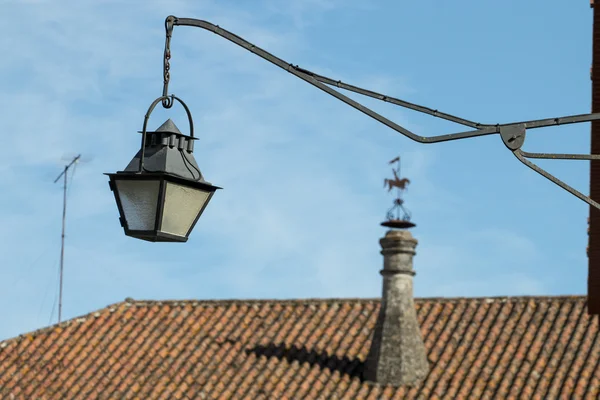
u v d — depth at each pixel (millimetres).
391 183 58250
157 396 58406
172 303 65125
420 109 16250
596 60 34844
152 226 17531
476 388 54594
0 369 61469
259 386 57812
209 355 60594
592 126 36562
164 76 17547
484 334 58312
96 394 59094
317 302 63000
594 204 16516
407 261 57844
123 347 62281
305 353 59312
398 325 57000
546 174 16547
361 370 57562
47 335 63812
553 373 54688
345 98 16312
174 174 17531
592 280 45969
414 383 55875
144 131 17516
